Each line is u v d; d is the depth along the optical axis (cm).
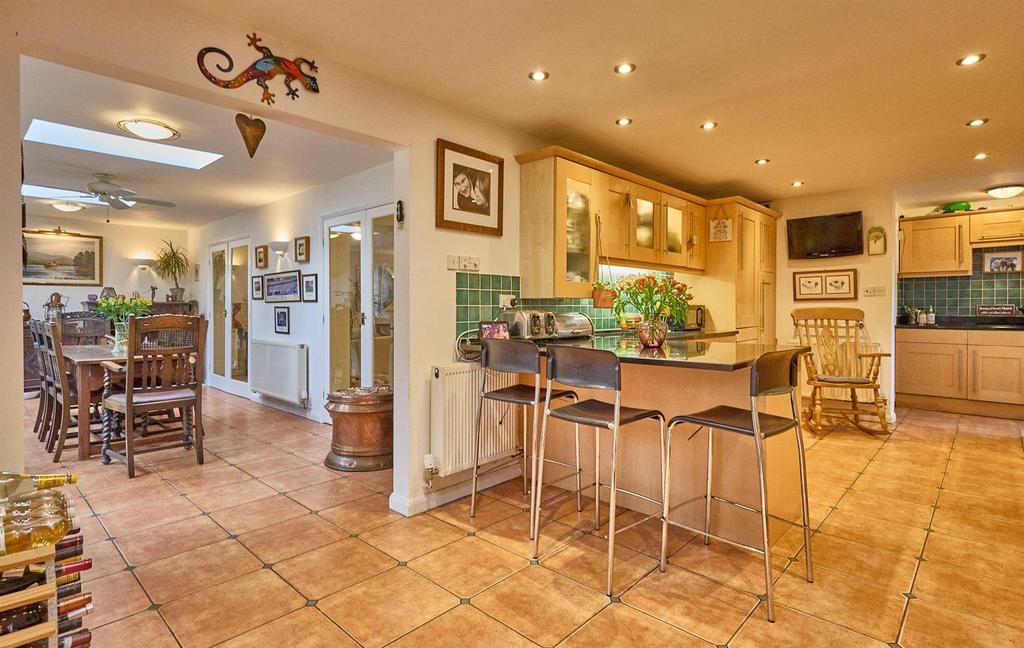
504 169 326
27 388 645
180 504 294
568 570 219
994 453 386
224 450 404
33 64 247
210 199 550
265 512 282
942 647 169
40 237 654
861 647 169
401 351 285
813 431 449
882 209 485
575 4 197
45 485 126
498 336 297
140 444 375
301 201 520
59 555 117
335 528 262
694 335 398
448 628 180
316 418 504
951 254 562
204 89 201
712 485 253
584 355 215
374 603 195
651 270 450
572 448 316
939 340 540
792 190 498
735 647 170
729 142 357
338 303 485
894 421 489
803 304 528
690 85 268
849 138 347
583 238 337
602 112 306
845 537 249
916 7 198
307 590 204
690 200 445
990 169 423
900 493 306
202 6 197
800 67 248
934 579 211
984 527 260
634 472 285
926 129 330
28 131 357
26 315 642
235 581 211
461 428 290
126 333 415
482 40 224
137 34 184
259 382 566
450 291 299
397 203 283
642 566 222
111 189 418
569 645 171
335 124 244
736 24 211
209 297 705
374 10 201
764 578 212
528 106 297
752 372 188
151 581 211
